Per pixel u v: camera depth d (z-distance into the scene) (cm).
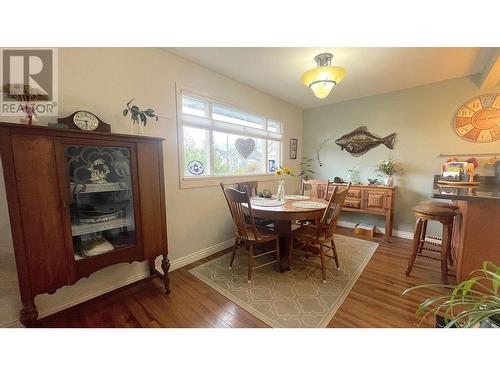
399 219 345
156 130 219
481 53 223
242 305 176
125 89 196
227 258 267
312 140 439
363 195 342
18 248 126
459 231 197
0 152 119
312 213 221
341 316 163
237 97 302
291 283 209
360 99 374
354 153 387
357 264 248
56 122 160
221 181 288
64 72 163
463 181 244
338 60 238
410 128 329
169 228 235
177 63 232
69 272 146
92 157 158
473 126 282
